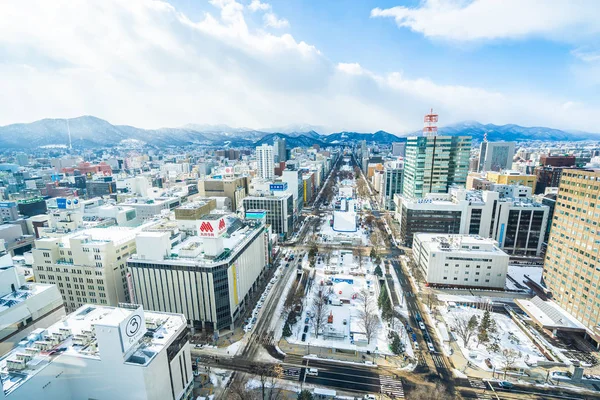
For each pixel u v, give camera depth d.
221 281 119.44
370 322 122.31
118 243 135.00
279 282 169.88
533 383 99.06
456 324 128.50
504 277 156.62
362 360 109.50
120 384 75.50
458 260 158.75
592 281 116.94
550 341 119.06
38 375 70.81
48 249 132.38
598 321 114.38
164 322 90.94
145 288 123.69
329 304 145.12
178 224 158.00
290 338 121.88
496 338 119.56
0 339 87.00
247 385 98.06
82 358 76.44
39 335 82.75
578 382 98.94
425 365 106.88
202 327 123.88
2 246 102.38
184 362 90.56
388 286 162.88
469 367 105.94
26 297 96.38
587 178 119.94
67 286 133.62
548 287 142.25
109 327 72.94
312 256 197.62
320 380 100.00
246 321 132.50
